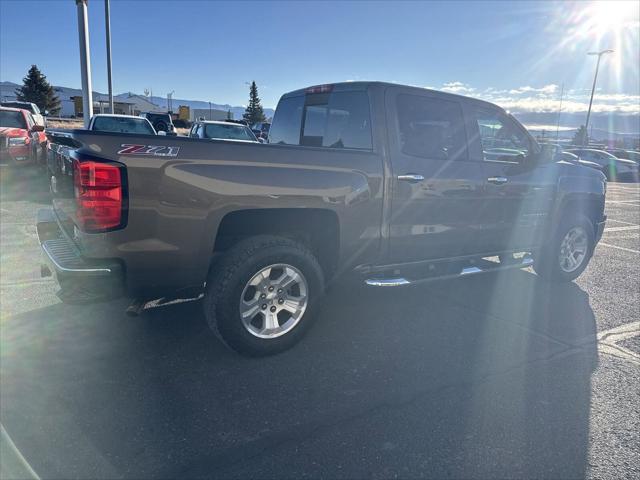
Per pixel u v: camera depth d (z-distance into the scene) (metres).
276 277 3.63
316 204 3.60
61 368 3.42
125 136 3.01
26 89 62.03
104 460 2.50
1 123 12.01
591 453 2.70
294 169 3.51
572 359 3.83
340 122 4.37
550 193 5.27
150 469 2.46
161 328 4.12
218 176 3.22
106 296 3.10
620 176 25.19
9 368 3.40
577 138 52.47
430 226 4.32
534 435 2.83
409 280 4.26
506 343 4.09
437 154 4.34
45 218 3.96
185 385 3.25
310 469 2.50
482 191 4.61
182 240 3.19
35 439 2.65
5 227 7.32
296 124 5.03
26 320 4.18
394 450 2.66
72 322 4.17
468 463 2.58
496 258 6.91
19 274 5.30
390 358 3.74
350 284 4.11
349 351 3.84
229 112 73.88
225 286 3.39
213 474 2.44
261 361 3.62
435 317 4.62
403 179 4.04
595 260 7.21
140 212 3.04
